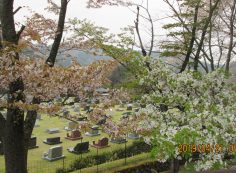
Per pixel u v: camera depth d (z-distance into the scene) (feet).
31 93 24.36
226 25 65.41
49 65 26.50
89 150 63.87
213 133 30.30
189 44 55.16
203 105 36.01
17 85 24.12
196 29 55.52
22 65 22.85
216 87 40.83
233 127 31.27
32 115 29.81
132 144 65.62
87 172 45.47
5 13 26.27
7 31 26.35
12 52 22.50
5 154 27.91
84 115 28.14
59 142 70.64
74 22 40.16
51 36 32.63
